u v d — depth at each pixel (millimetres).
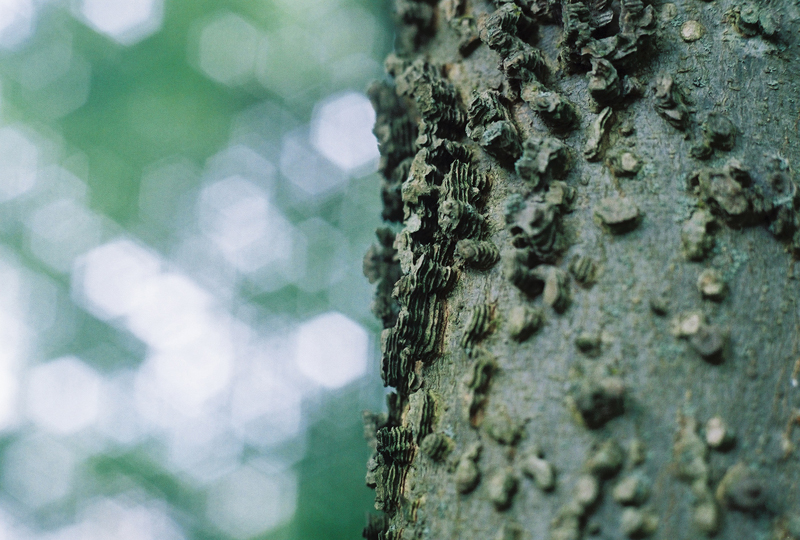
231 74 1677
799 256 508
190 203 1699
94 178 1681
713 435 489
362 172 1653
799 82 529
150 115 1648
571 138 531
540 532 491
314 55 1690
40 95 1648
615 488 488
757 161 517
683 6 540
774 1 534
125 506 1385
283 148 1698
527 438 501
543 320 512
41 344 1613
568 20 535
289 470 1274
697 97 528
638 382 497
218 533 1289
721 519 483
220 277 1626
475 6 579
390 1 1471
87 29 1649
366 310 1474
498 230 532
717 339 495
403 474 525
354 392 1334
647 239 511
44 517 1416
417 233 542
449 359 525
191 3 1637
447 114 554
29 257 1675
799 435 491
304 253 1606
